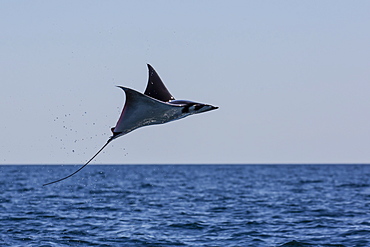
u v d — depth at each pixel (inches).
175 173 6958.7
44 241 1197.7
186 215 1641.2
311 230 1332.4
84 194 2536.9
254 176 5477.4
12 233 1295.5
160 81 796.6
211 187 3225.9
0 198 2236.7
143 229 1359.5
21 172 7288.4
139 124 679.7
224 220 1519.4
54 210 1776.6
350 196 2384.4
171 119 677.3
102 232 1315.2
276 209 1808.6
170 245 1155.3
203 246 1144.2
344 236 1244.5
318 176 5364.2
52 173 6860.2
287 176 5452.8
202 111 681.0
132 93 662.5
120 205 1957.4
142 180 4429.1
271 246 1143.0
